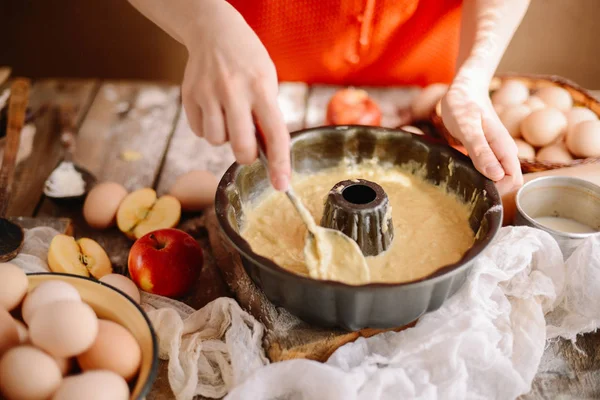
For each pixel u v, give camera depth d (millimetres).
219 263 942
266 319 824
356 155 964
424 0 1271
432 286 715
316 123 1287
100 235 1039
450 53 1377
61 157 1208
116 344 687
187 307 878
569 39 2002
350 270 761
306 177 972
